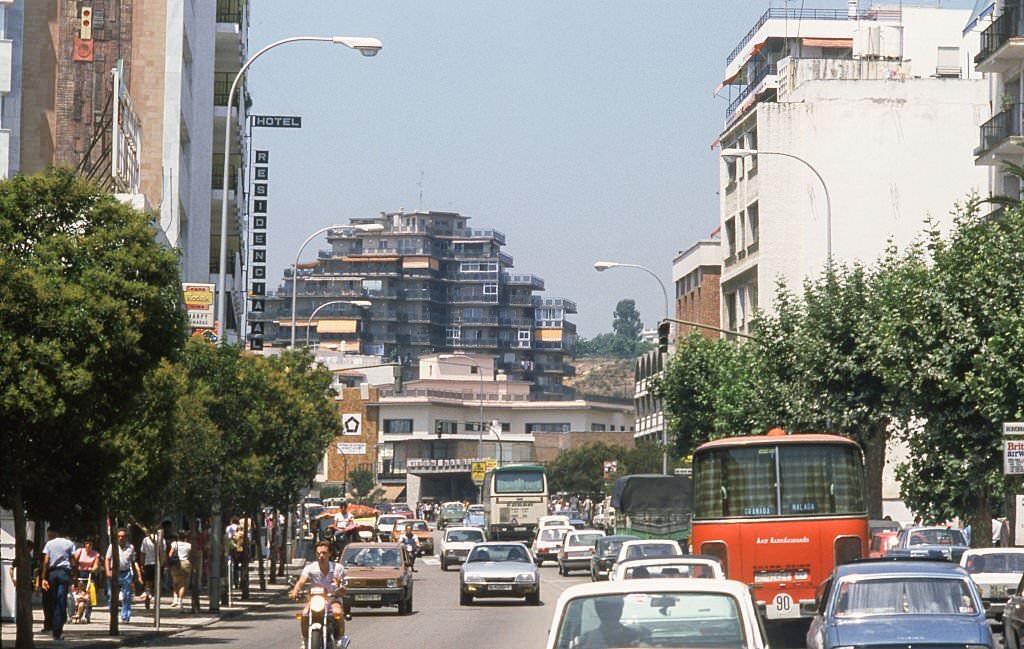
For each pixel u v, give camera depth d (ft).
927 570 107.24
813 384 301.22
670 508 361.10
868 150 480.23
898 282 258.78
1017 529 272.72
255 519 289.12
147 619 206.49
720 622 66.85
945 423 223.92
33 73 329.93
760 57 573.74
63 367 141.28
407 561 237.04
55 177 152.35
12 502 149.38
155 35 334.44
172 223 330.54
